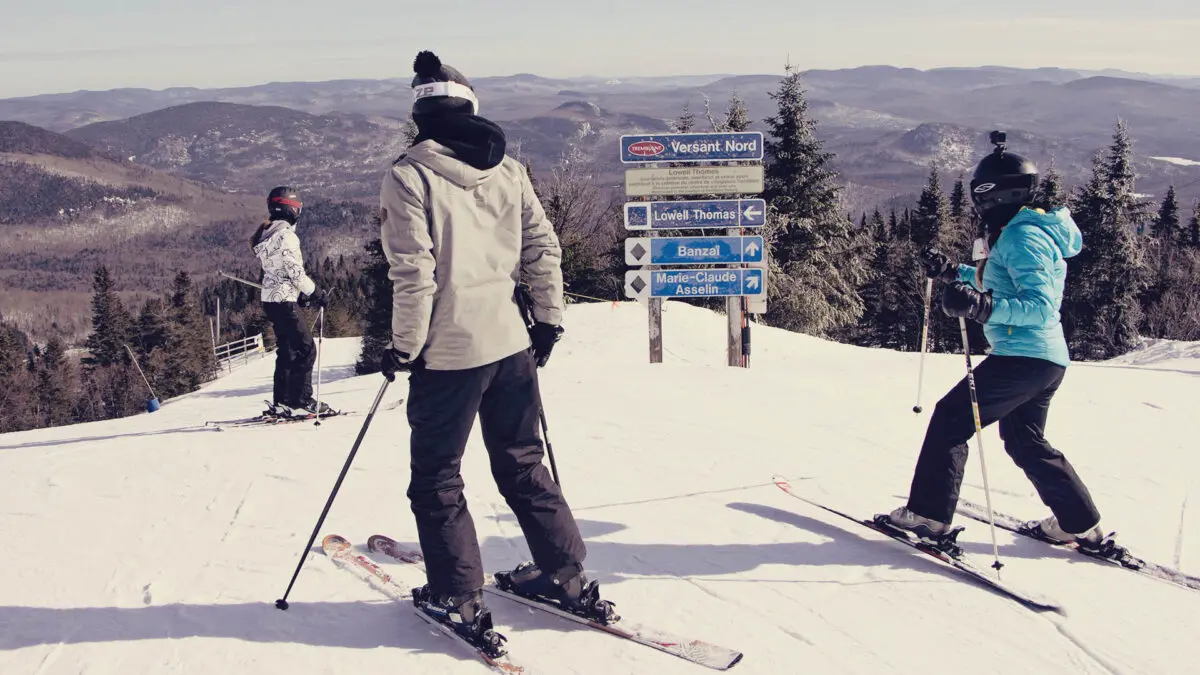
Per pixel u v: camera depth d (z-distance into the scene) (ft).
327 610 9.92
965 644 9.39
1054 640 9.50
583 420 19.07
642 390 22.67
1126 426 19.90
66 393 172.65
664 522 12.88
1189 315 109.91
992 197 11.05
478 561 9.29
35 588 10.52
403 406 22.40
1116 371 29.43
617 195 98.43
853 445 17.46
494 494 13.93
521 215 9.14
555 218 99.30
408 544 11.96
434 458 8.97
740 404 21.16
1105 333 116.47
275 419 20.53
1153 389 24.73
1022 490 14.65
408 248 8.14
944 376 28.35
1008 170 10.89
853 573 11.17
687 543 12.09
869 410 21.01
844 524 12.87
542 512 9.40
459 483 9.25
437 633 9.39
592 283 96.17
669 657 8.94
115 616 9.76
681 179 31.73
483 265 8.66
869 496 14.16
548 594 9.69
